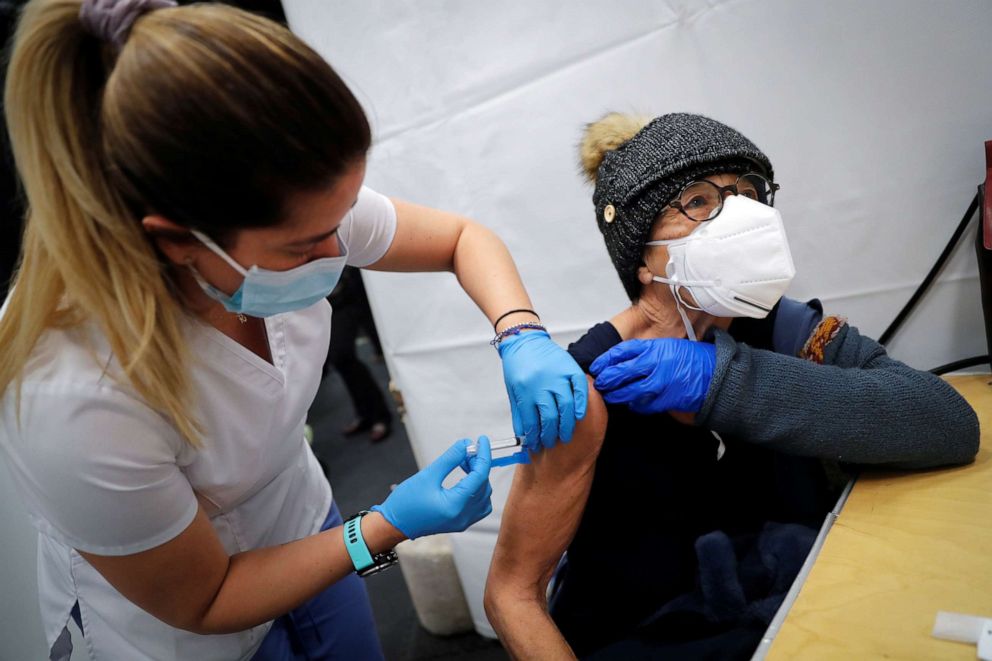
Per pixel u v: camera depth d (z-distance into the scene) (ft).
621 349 3.02
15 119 2.01
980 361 4.04
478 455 2.99
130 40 1.91
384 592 7.52
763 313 2.99
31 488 2.39
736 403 2.88
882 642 2.14
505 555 3.18
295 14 4.74
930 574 2.39
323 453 11.12
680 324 3.35
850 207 4.10
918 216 3.98
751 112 4.07
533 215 4.72
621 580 3.25
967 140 3.75
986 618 2.11
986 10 3.48
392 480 9.65
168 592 2.57
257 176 1.91
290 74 1.88
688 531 3.26
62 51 1.97
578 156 3.74
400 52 4.58
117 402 2.30
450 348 5.29
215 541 2.69
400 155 4.88
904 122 3.83
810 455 3.02
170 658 3.19
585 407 2.90
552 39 4.26
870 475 3.17
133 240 2.13
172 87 1.83
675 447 3.22
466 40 4.42
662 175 2.88
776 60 3.91
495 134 4.58
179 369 2.39
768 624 2.86
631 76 4.18
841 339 3.38
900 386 2.98
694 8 3.95
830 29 3.76
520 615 3.07
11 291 2.53
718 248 2.88
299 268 2.37
